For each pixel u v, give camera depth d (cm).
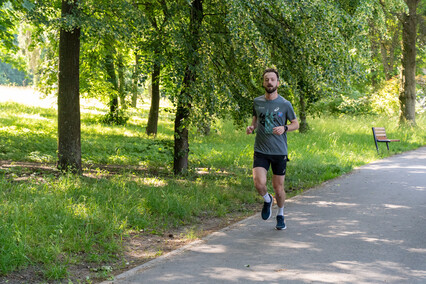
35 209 575
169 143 1099
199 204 721
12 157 1165
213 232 584
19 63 2412
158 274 424
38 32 1498
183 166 1069
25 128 1817
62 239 496
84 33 887
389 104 2958
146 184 866
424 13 2694
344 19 874
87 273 429
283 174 582
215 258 469
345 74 873
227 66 948
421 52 2859
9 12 1453
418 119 2750
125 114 2620
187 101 864
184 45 852
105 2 817
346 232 562
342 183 951
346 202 751
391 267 434
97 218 572
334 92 924
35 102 3102
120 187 784
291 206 732
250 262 454
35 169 971
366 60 933
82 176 922
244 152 1483
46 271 416
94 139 1708
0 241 451
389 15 1794
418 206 710
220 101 858
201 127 888
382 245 505
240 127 1055
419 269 428
